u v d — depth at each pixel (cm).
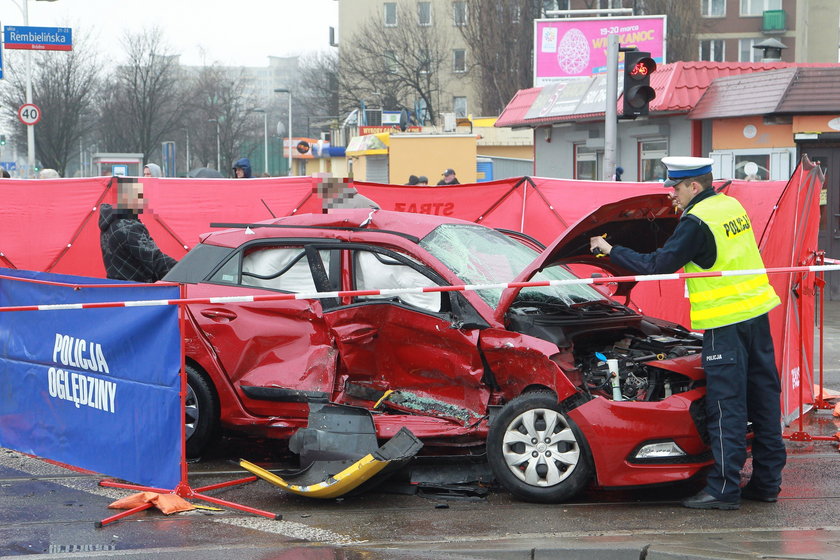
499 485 682
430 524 602
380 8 7500
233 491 684
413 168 3331
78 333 681
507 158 3628
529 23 5422
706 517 609
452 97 6919
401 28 6669
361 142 4022
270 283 745
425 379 688
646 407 619
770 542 538
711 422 622
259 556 534
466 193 1249
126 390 652
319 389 706
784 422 838
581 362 686
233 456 783
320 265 727
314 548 551
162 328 624
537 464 639
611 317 708
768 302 629
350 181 894
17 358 739
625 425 617
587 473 628
